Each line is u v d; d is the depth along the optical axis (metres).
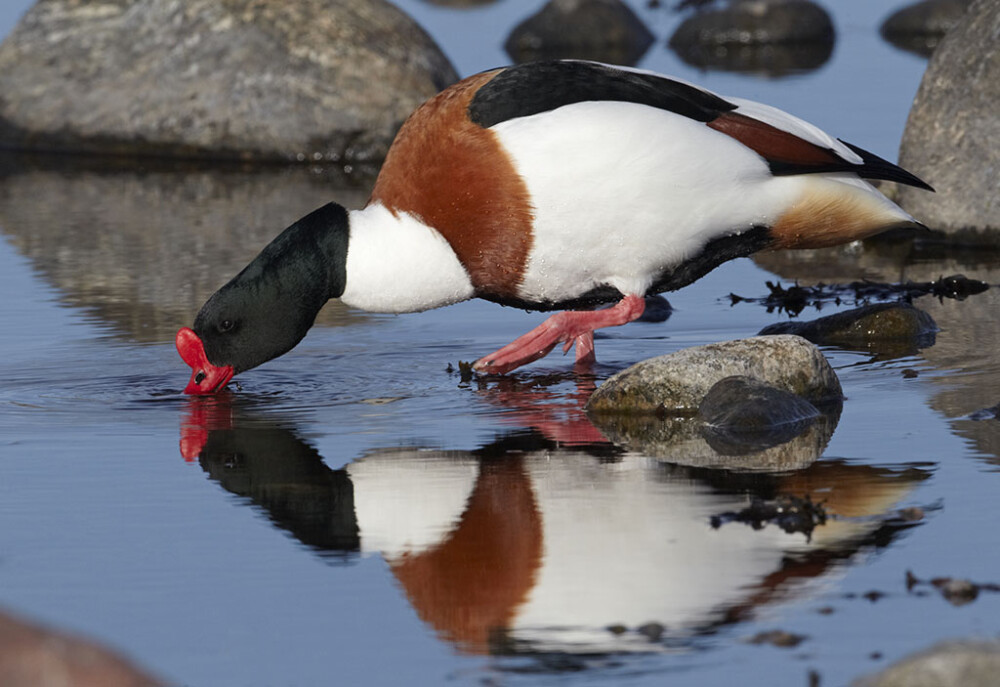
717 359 10.64
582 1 28.91
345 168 22.59
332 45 22.97
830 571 7.67
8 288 14.94
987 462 9.27
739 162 10.90
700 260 11.33
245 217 18.61
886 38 28.84
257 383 11.66
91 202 19.78
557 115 10.61
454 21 30.73
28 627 5.25
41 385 11.62
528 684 6.60
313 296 11.11
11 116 23.98
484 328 13.28
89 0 24.19
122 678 5.12
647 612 7.26
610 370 11.90
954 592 7.34
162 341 12.91
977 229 16.02
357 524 8.55
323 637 7.11
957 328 12.70
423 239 10.90
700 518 8.45
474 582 7.68
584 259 10.99
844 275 15.16
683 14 31.56
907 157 16.58
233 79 23.12
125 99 23.52
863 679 6.28
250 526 8.55
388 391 11.42
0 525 8.60
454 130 10.72
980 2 16.52
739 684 6.53
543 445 9.95
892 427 10.05
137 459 9.80
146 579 7.80
